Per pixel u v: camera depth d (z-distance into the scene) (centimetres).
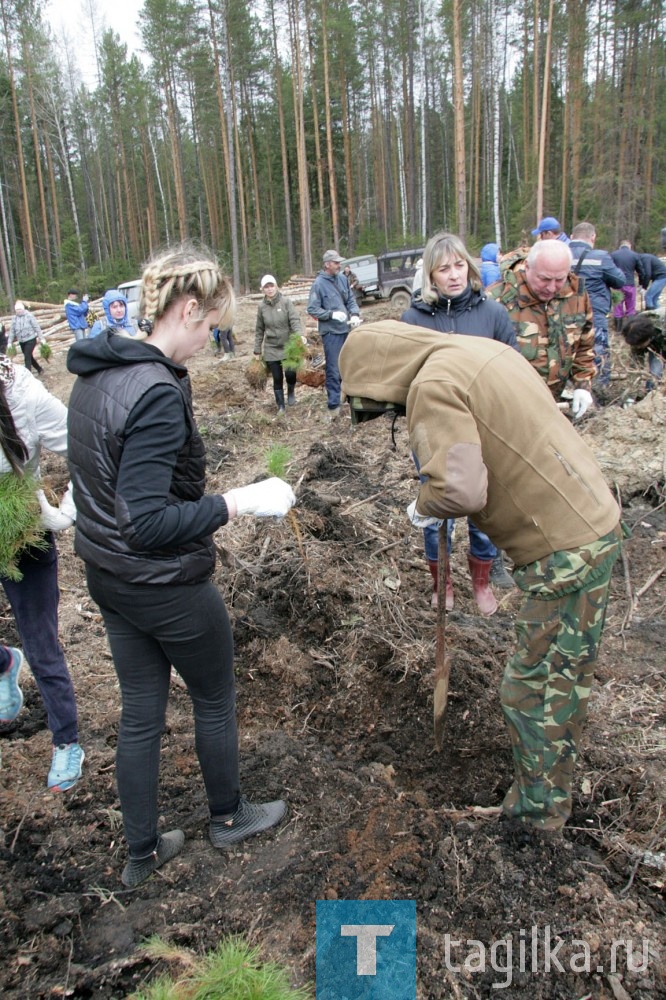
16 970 200
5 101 3859
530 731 219
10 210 4450
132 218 4634
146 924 212
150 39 3959
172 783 267
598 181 2883
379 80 4622
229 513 195
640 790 253
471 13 3353
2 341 246
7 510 233
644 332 620
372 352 231
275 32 3956
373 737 296
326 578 368
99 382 186
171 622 198
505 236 3822
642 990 189
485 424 203
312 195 4759
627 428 532
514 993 192
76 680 338
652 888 220
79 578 458
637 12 3075
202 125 4506
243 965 174
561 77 4234
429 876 224
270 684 327
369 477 562
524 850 225
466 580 404
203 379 1030
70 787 267
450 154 5141
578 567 203
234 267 3525
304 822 247
